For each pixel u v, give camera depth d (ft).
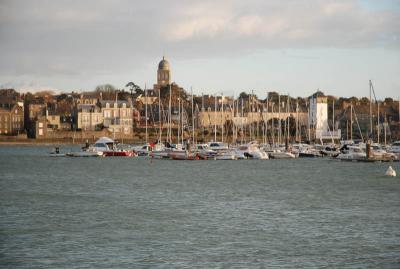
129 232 246.27
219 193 371.76
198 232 246.06
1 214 288.10
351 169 574.56
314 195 362.74
